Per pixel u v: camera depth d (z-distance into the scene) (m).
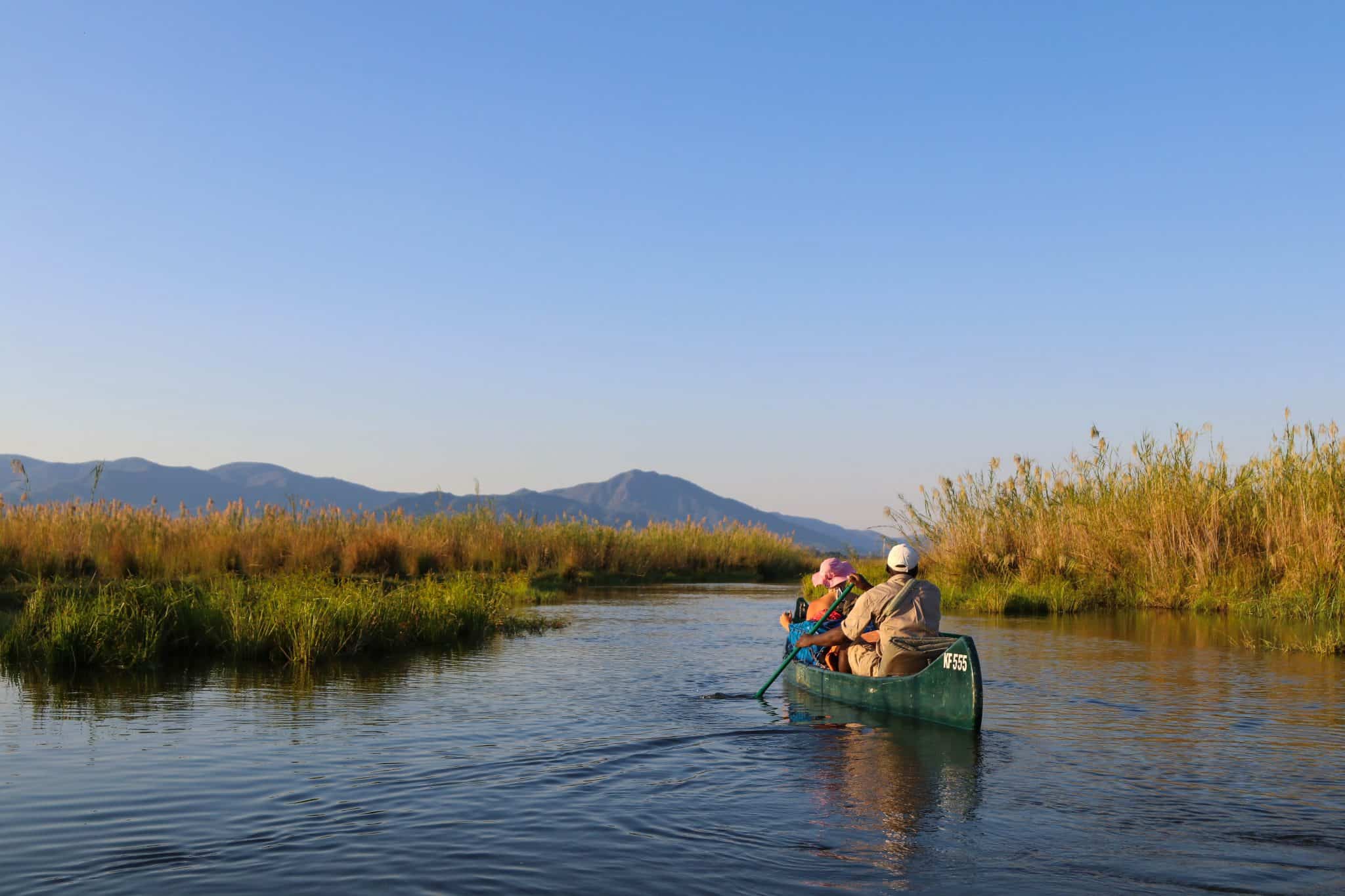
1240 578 18.94
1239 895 4.54
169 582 14.05
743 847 5.19
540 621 16.70
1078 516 21.67
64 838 5.30
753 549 37.84
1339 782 6.56
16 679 10.32
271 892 4.54
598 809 5.86
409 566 23.83
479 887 4.61
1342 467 18.42
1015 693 9.93
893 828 5.52
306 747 7.39
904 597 9.21
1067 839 5.34
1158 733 8.05
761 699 9.66
